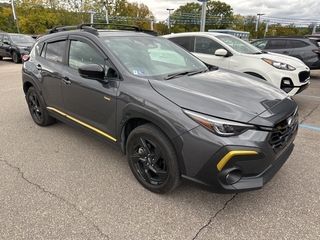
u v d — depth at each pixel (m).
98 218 2.30
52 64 3.74
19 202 2.50
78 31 3.43
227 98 2.35
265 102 2.40
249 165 2.11
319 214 2.35
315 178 2.92
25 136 4.06
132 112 2.54
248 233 2.15
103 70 2.75
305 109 5.53
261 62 5.27
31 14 37.25
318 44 9.19
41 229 2.17
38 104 4.37
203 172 2.16
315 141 3.89
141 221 2.28
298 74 5.00
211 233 2.15
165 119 2.27
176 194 2.64
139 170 2.75
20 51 13.69
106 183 2.83
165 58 3.30
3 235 2.11
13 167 3.14
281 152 2.39
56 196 2.60
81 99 3.21
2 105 5.80
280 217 2.33
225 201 2.55
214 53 6.01
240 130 2.07
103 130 3.05
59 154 3.48
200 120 2.13
